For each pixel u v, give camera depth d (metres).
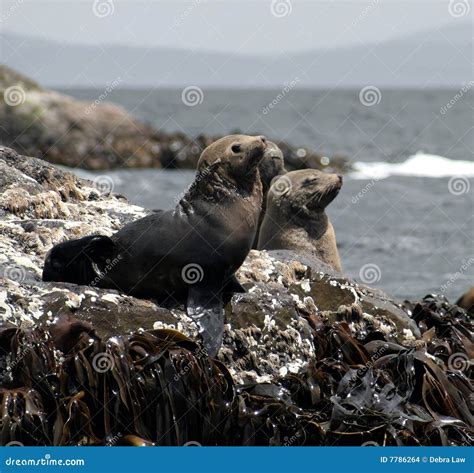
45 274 29.89
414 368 29.00
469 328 37.03
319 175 41.75
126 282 29.98
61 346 26.47
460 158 171.25
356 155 177.50
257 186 30.86
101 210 37.88
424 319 36.53
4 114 141.00
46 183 38.72
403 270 61.94
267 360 29.62
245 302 30.36
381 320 33.97
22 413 24.34
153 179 127.62
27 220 34.06
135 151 146.50
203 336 28.27
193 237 29.53
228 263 29.81
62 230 33.50
